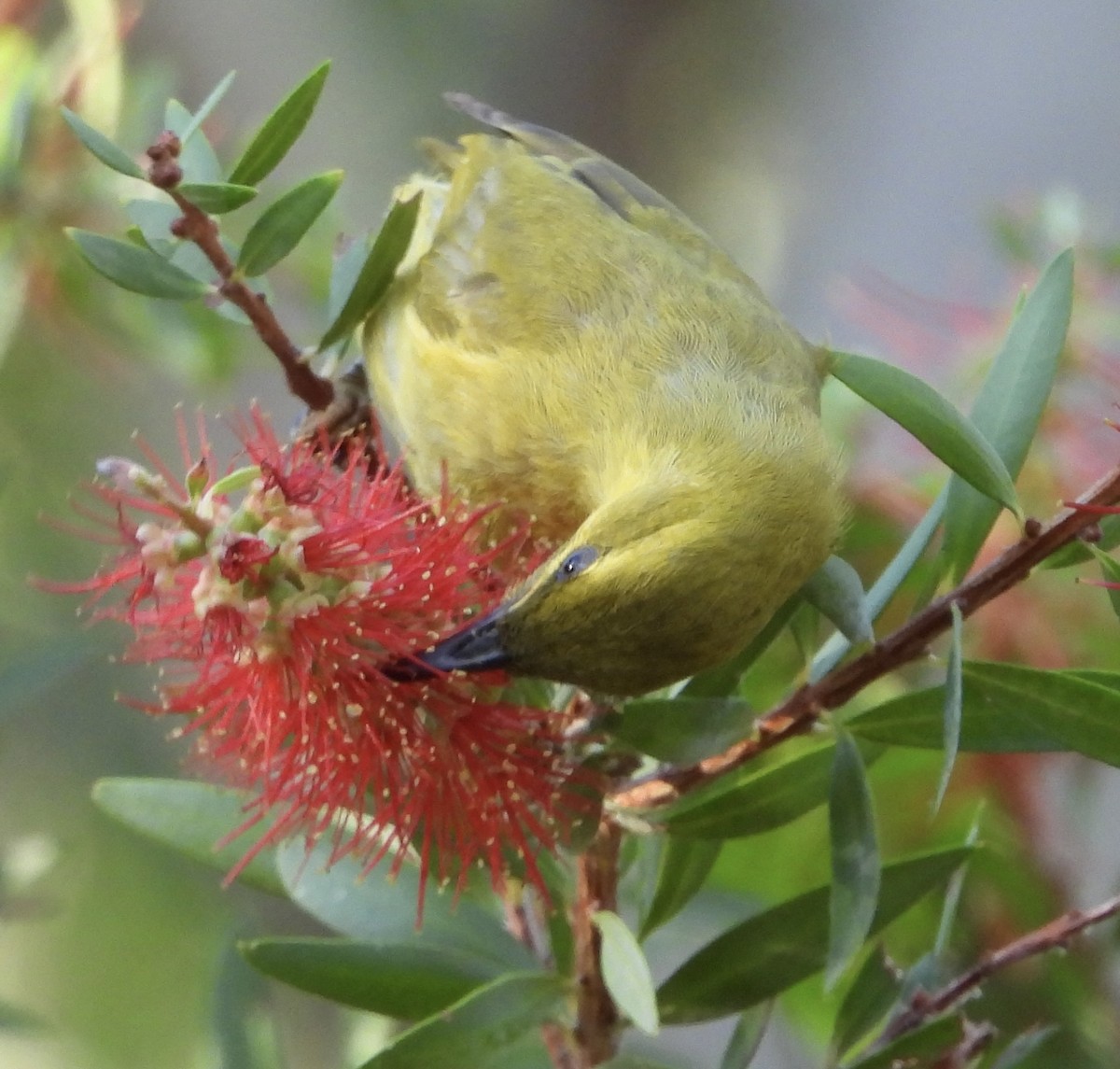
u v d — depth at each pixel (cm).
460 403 294
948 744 285
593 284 294
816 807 288
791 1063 303
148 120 301
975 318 302
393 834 288
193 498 286
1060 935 289
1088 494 287
